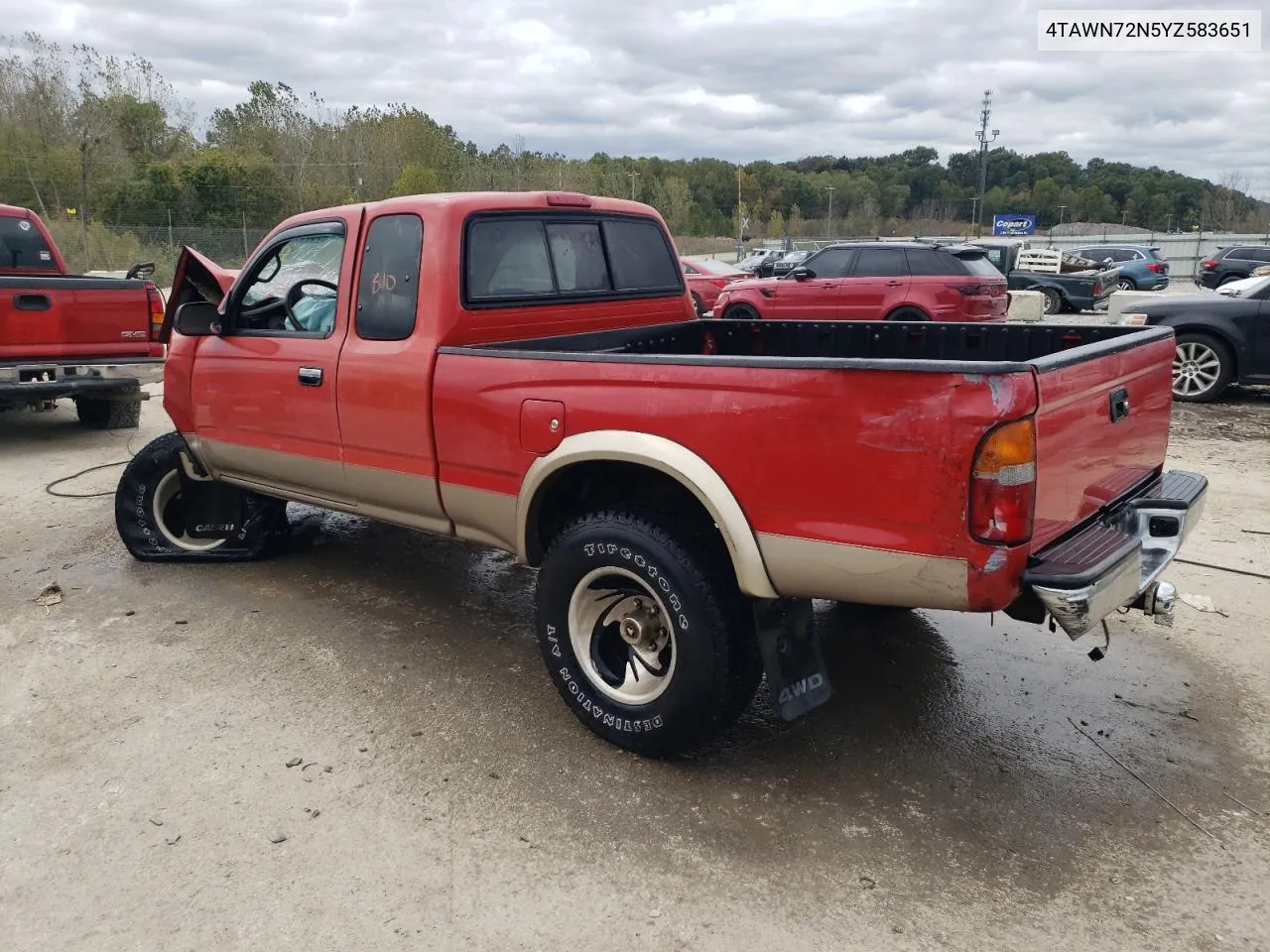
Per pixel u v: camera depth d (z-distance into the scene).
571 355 3.22
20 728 3.50
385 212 3.88
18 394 7.59
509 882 2.69
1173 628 4.36
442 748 3.37
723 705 3.11
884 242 13.88
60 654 4.11
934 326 4.41
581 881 2.69
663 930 2.50
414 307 3.77
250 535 5.18
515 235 3.99
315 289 4.23
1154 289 29.03
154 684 3.84
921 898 2.62
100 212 40.28
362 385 3.92
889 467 2.59
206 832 2.90
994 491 2.46
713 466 2.92
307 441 4.26
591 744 3.40
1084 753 3.36
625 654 3.40
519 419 3.38
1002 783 3.17
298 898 2.62
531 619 4.53
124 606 4.64
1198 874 2.72
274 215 45.09
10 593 4.82
